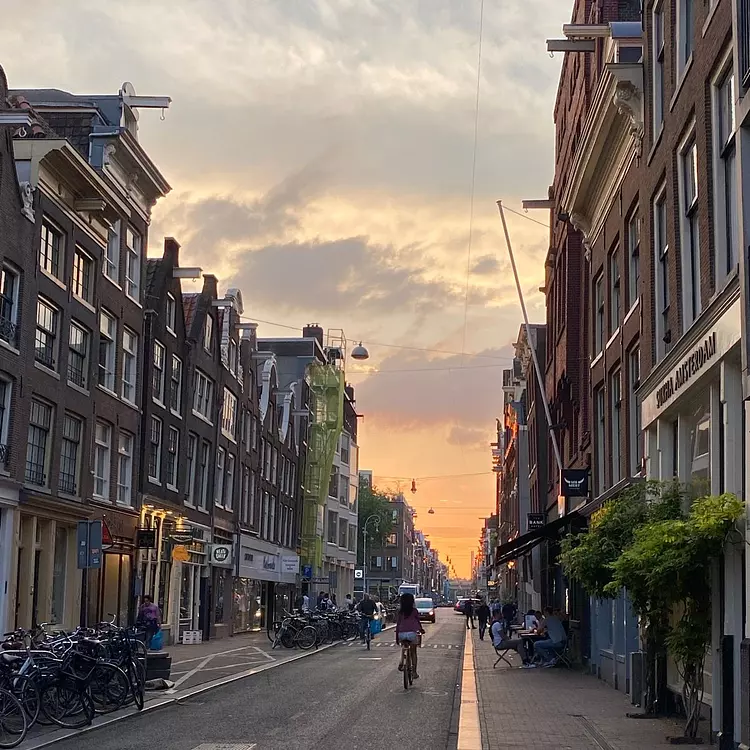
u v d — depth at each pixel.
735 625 12.56
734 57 12.38
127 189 33.09
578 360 31.70
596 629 24.86
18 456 24.70
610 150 23.53
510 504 79.94
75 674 14.60
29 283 25.42
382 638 46.78
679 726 14.59
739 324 12.30
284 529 60.72
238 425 48.22
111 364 32.12
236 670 25.39
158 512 35.75
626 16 26.20
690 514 13.42
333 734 14.04
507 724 14.91
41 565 26.61
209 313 43.09
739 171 11.98
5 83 24.98
